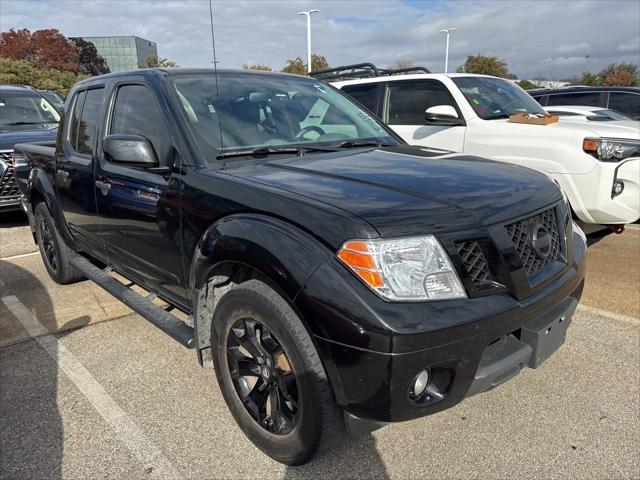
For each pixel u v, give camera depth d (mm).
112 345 3359
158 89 2852
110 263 3537
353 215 1858
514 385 2812
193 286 2473
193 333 2621
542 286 2096
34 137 7074
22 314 3887
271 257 1931
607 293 4039
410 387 1771
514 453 2277
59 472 2199
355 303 1734
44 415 2602
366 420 1896
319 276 1807
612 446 2305
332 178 2270
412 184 2168
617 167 4148
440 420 2521
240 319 2201
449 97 5508
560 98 9867
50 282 4613
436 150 3102
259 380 2279
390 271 1760
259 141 2811
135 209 2879
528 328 2064
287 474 2178
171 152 2625
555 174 4438
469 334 1790
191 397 2748
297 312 1880
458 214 1942
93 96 3631
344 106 3545
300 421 2008
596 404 2621
